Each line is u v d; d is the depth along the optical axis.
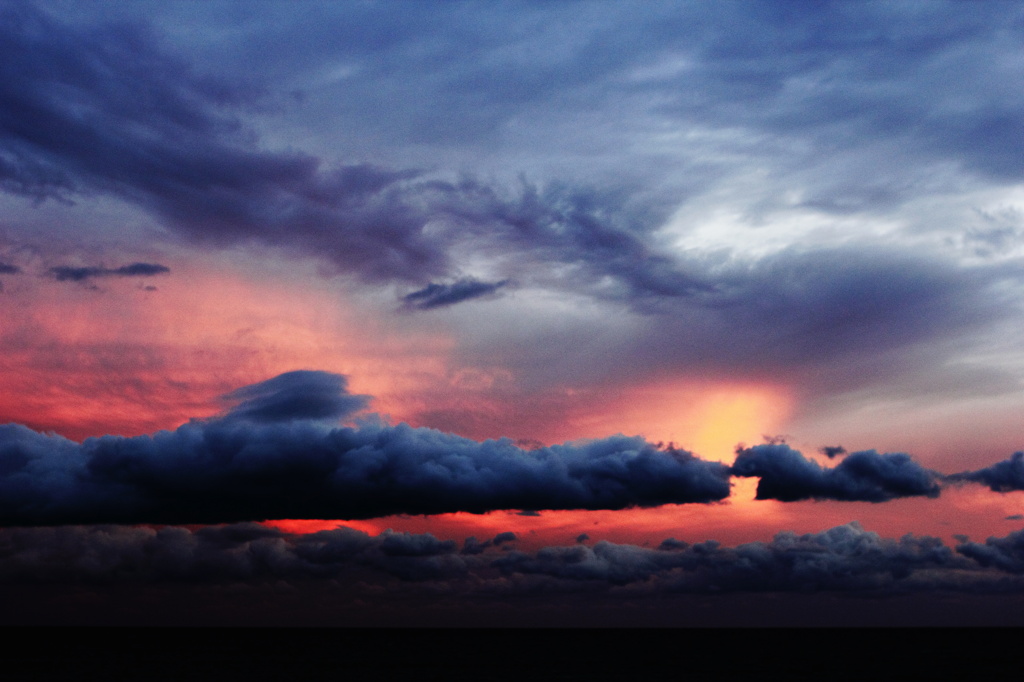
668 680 107.31
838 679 108.06
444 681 105.38
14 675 112.75
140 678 107.88
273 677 109.69
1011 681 104.81
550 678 110.12
